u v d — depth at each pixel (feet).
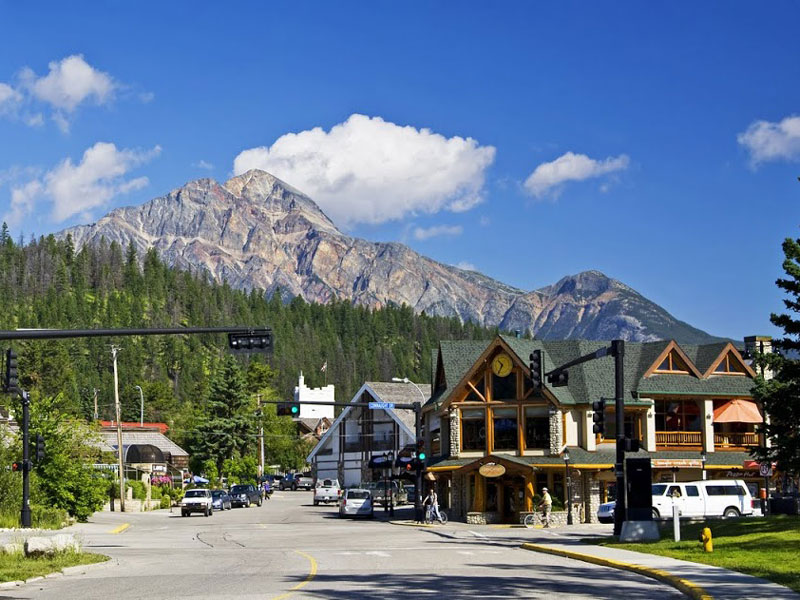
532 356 132.36
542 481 202.08
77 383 580.71
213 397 419.54
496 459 200.03
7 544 100.89
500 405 207.31
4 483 169.37
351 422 368.48
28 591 72.02
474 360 223.92
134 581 79.15
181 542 140.56
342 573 85.40
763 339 220.23
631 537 118.42
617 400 128.26
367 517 224.53
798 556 89.86
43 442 158.81
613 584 76.33
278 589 70.95
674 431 211.41
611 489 207.72
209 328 99.66
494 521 200.13
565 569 90.02
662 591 71.56
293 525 194.59
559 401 199.62
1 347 541.34
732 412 211.20
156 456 321.32
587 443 202.49
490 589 71.10
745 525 121.49
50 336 91.15
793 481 206.28
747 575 78.13
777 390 124.88
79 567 90.63
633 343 219.82
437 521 197.26
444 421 220.84
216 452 411.75
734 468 208.85
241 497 287.48
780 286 124.47
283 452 512.22
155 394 613.11
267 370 579.48
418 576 82.07
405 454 232.73
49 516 170.19
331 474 376.27
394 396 349.20
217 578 81.15
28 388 529.45
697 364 219.82
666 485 164.86
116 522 201.05
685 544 106.93
